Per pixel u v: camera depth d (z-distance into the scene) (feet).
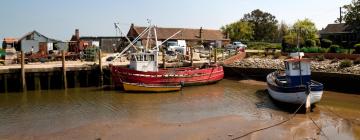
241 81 114.73
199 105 76.13
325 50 126.52
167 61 123.24
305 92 66.95
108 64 106.22
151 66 97.30
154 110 70.79
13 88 92.07
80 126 58.39
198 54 144.36
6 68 91.25
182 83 96.68
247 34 278.87
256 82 112.27
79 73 99.40
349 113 67.21
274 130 55.16
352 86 88.58
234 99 83.56
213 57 139.85
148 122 60.85
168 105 75.97
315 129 55.72
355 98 81.82
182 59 130.31
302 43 153.07
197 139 50.80
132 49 144.15
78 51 149.18
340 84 91.20
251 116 65.41
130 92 91.50
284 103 72.43
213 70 108.06
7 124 60.08
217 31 242.17
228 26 282.77
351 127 56.95
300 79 74.13
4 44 169.78
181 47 154.20
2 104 76.89
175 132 54.49
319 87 68.18
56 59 123.75
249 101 80.89
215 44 186.29
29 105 75.66
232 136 52.01
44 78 95.09
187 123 60.13
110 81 102.68
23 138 52.31
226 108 73.05
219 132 54.24
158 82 96.02
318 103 76.23
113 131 55.36
